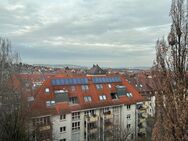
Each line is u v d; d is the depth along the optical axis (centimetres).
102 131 4669
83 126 4584
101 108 4844
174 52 834
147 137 4309
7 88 3088
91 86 5106
